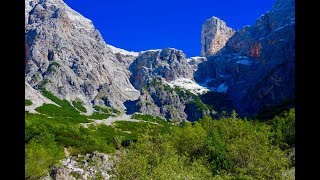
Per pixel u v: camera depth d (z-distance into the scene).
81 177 50.25
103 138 104.06
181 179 34.31
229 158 50.19
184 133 59.66
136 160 32.66
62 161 62.03
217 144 58.22
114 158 33.41
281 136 67.19
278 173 38.81
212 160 55.78
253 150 45.09
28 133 72.06
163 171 33.09
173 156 39.44
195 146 58.41
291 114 75.38
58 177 49.97
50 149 62.72
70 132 86.19
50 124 90.56
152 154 37.16
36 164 50.00
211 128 75.62
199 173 39.97
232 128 69.81
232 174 46.91
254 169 40.97
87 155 70.12
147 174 34.09
